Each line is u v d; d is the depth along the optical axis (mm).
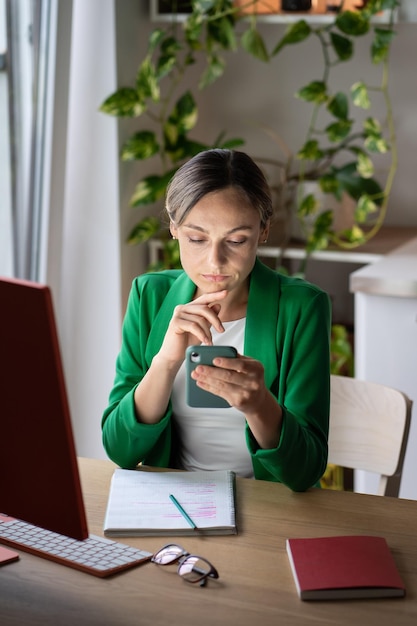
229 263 1689
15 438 1349
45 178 2996
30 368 1288
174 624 1296
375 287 2688
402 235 3314
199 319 1699
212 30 3004
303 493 1703
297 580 1377
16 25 2799
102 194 3113
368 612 1323
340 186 3164
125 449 1797
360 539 1491
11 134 2893
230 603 1346
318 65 3412
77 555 1473
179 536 1537
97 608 1338
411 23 3262
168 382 1770
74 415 3312
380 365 2783
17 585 1403
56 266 3102
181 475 1746
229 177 1667
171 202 1717
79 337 3242
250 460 1869
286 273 3199
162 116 3139
